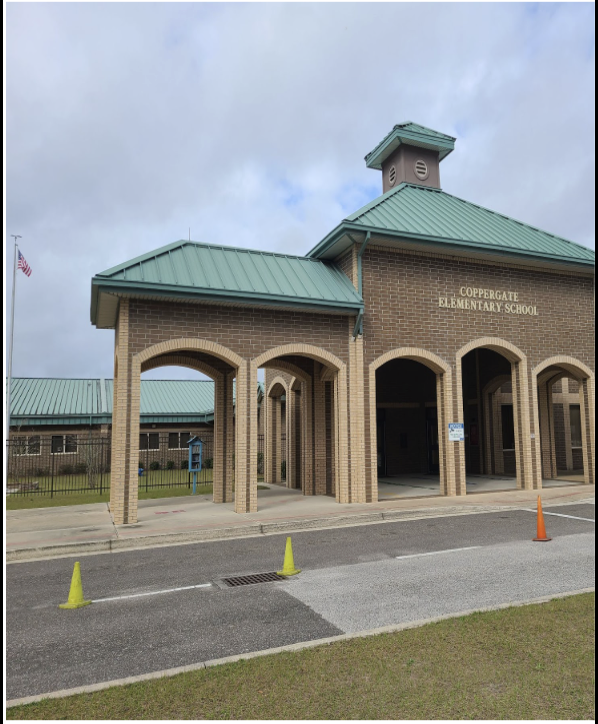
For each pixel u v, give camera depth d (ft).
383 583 25.67
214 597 24.50
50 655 18.60
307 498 57.82
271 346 50.29
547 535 36.06
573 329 64.85
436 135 71.72
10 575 29.91
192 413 120.37
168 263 48.85
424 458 82.12
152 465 114.52
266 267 54.08
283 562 30.73
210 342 47.83
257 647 18.58
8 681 16.65
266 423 82.12
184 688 15.28
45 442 107.86
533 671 15.60
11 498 68.23
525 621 19.47
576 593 22.89
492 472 77.92
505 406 80.12
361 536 37.93
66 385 119.24
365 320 53.88
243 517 44.80
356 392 52.75
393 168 73.67
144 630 20.67
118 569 30.60
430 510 46.78
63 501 63.98
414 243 54.70
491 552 31.45
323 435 62.28
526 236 63.67
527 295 62.49
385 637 18.47
